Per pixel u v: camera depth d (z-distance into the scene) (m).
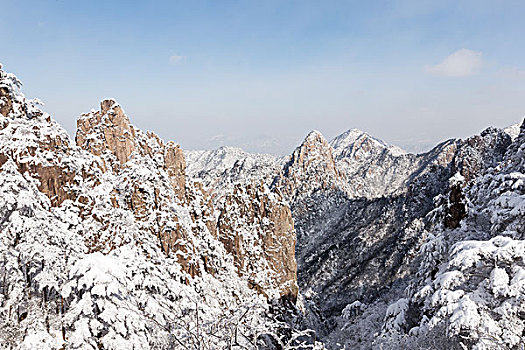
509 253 18.03
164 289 26.66
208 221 53.81
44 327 19.19
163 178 43.81
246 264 54.56
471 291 20.12
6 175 20.59
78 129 43.06
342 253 129.50
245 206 58.62
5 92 30.23
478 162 114.25
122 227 34.62
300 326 54.34
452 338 19.56
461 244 20.75
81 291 17.50
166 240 39.44
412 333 24.22
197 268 42.47
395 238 120.06
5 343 17.95
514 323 16.81
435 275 27.80
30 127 30.80
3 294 19.39
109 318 16.17
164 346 19.19
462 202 32.62
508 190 26.14
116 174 41.59
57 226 22.89
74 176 32.94
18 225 19.42
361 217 157.75
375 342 29.75
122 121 44.12
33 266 20.12
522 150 36.97
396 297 63.84
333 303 100.81
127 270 21.52
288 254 59.19
